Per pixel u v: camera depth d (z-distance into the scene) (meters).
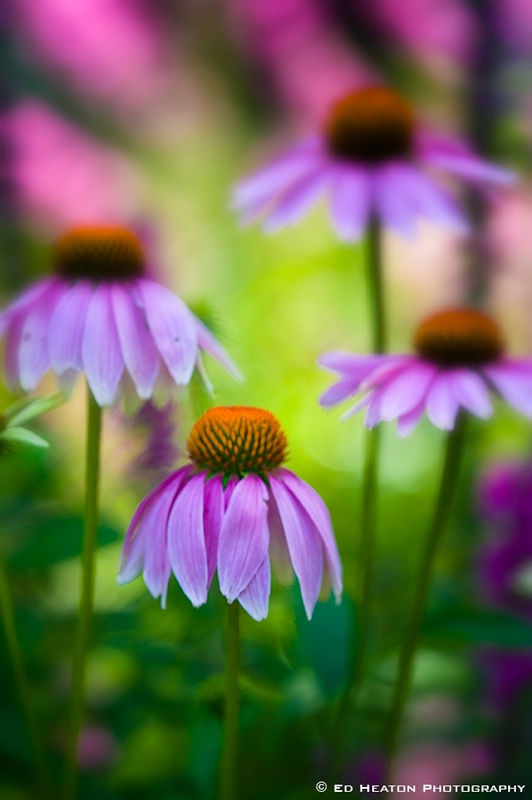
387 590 1.01
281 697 0.76
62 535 0.79
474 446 1.11
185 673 0.83
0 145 1.85
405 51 1.69
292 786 0.80
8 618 0.72
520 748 0.88
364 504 0.78
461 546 1.07
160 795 0.81
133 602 0.88
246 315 1.65
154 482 0.82
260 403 1.40
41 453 0.92
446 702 0.89
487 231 1.47
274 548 0.66
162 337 0.70
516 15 1.55
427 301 1.63
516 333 1.50
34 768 0.79
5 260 1.72
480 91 1.52
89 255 0.72
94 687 0.89
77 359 0.70
